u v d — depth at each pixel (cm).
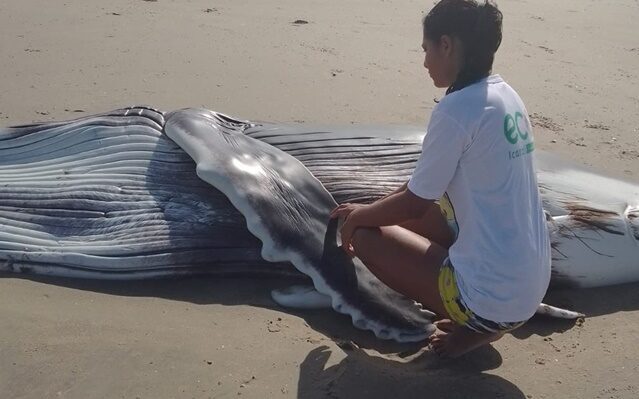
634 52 926
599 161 580
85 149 425
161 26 880
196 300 355
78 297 348
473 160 274
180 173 397
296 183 381
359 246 320
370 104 677
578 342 346
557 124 662
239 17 952
